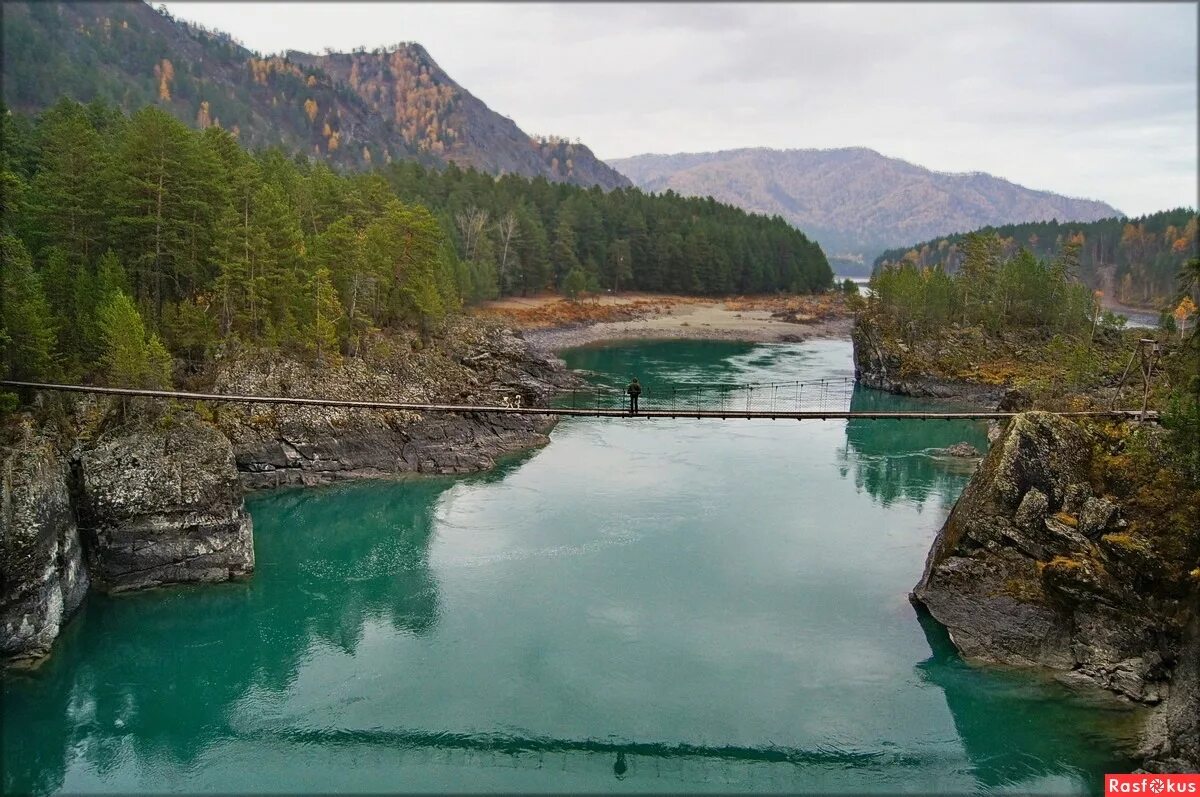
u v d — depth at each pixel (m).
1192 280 43.78
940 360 108.88
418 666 40.38
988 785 32.38
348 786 32.34
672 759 33.72
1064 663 38.81
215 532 48.88
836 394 107.88
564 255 180.38
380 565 51.53
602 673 39.72
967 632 41.53
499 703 37.41
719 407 96.06
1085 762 33.50
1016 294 118.19
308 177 105.75
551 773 33.00
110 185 63.06
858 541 55.72
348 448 67.25
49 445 44.69
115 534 46.72
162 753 34.34
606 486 66.75
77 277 57.28
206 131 80.38
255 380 65.44
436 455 70.38
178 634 43.31
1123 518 39.50
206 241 67.12
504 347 99.81
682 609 45.81
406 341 83.44
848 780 32.72
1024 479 42.16
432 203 162.12
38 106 180.12
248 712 36.97
